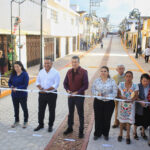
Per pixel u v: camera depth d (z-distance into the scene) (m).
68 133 5.01
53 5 18.38
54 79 4.97
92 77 12.17
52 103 5.02
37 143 4.59
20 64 5.21
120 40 66.50
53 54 20.05
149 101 4.50
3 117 6.01
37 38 16.28
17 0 14.72
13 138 4.80
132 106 4.50
